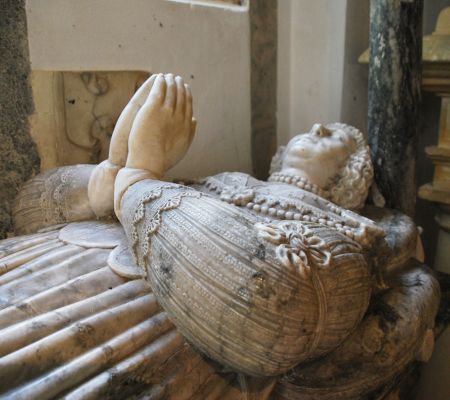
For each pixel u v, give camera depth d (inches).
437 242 77.4
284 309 28.8
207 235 30.5
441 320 53.6
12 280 37.1
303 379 35.9
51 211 45.6
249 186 46.9
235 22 63.2
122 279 37.5
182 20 56.4
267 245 30.2
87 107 50.3
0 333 30.5
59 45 46.2
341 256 33.0
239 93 65.8
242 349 29.2
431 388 63.2
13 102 45.8
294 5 72.0
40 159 48.0
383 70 56.1
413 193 59.1
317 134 53.2
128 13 50.7
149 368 31.5
